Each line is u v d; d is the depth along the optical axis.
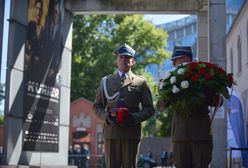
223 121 14.42
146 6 19.58
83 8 19.30
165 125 46.25
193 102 6.02
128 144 6.38
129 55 6.62
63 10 18.66
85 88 46.84
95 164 28.73
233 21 23.80
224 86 6.17
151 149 41.09
